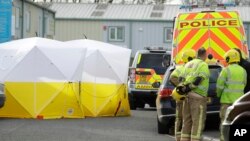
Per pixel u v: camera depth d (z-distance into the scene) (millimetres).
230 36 41062
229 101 27344
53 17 110750
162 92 33906
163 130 34531
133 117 46094
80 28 121688
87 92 45344
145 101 55562
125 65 47844
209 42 41219
